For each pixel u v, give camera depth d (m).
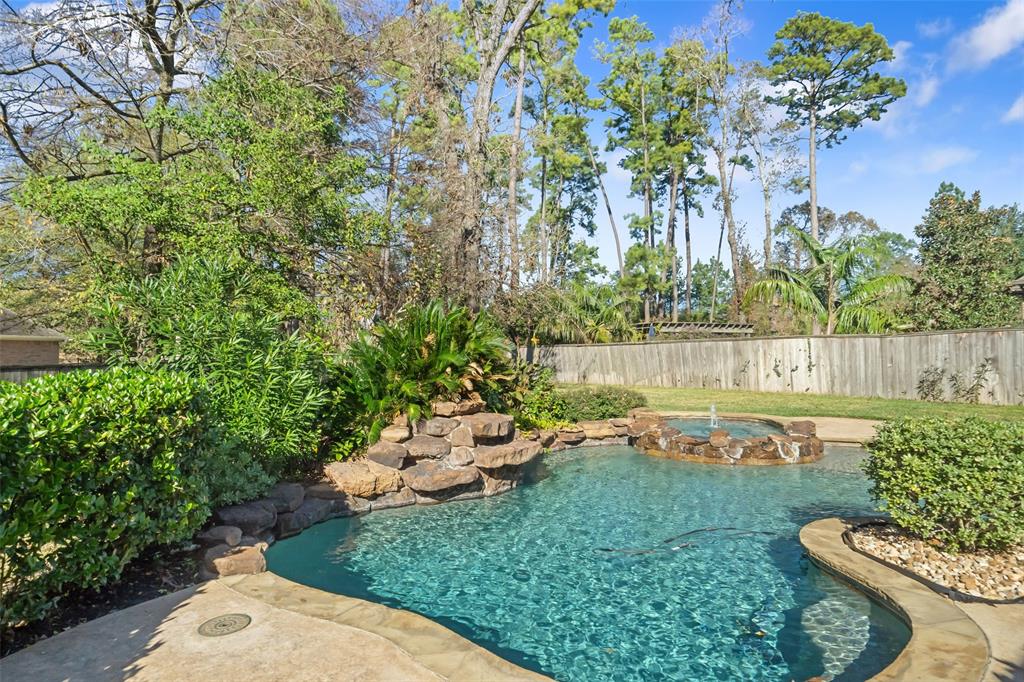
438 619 4.32
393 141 16.41
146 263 12.88
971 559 4.63
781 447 9.82
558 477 9.07
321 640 3.41
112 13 13.24
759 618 4.25
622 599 4.64
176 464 4.62
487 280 18.55
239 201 11.70
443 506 7.44
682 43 35.03
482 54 18.23
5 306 15.09
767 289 19.52
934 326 18.23
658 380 22.00
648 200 39.81
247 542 5.29
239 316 6.66
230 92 12.68
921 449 4.77
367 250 15.76
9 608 3.38
